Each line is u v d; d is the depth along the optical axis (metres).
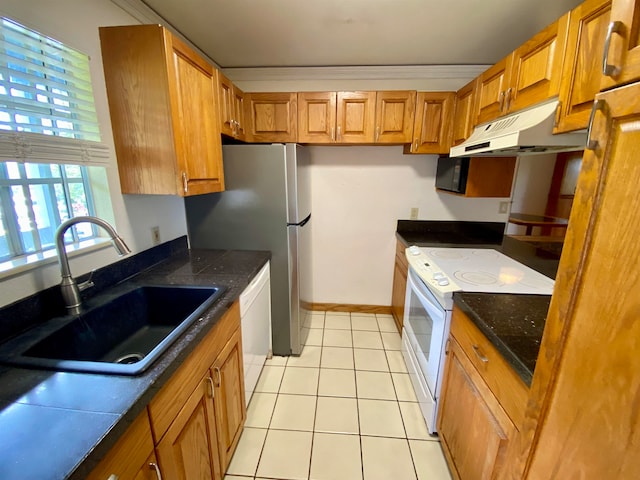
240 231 1.99
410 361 1.96
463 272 1.54
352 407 1.76
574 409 0.56
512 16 1.58
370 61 2.25
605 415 0.49
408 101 2.12
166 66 1.19
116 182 1.33
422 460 1.44
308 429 1.61
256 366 1.75
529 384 0.75
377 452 1.48
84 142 1.15
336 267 2.84
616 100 0.46
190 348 0.90
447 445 1.36
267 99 2.17
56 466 0.52
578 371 0.55
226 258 1.80
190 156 1.39
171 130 1.25
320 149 2.59
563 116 1.08
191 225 2.00
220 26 1.70
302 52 2.08
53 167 1.14
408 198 2.62
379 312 2.91
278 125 2.20
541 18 1.60
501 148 1.27
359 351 2.31
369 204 2.67
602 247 0.50
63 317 1.04
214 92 1.63
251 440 1.54
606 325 0.49
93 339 1.10
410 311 1.97
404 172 2.58
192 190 1.42
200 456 1.03
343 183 2.64
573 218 0.56
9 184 0.99
